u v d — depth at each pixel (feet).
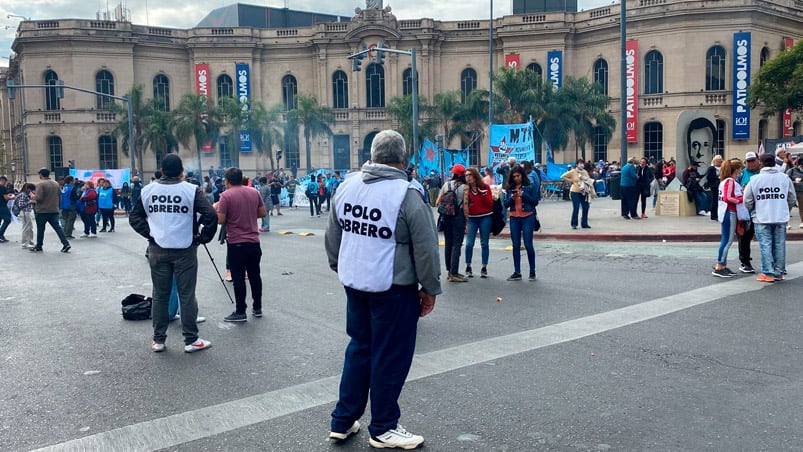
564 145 150.20
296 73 191.11
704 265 38.86
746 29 157.28
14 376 20.52
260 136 174.81
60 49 177.06
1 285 37.70
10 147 230.48
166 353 22.84
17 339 25.09
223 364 21.39
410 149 161.68
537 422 16.06
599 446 14.70
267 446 15.08
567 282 34.68
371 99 188.65
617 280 34.81
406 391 18.31
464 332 24.63
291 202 116.37
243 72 186.60
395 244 14.55
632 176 65.21
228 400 18.04
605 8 170.50
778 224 32.94
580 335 23.82
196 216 23.20
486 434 15.44
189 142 171.94
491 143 97.55
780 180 32.48
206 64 185.78
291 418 16.69
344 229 15.14
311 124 172.65
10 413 17.43
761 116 163.02
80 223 90.58
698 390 18.06
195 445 15.21
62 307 31.14
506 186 36.32
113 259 49.01
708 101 159.53
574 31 176.65
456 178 35.99
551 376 19.36
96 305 31.55
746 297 29.60
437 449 14.70
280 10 231.30
